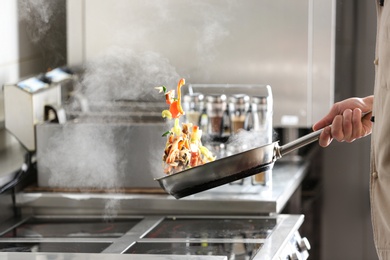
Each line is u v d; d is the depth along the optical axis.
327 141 2.54
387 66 2.34
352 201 4.34
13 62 3.71
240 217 3.18
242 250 2.71
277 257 2.66
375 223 2.44
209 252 2.69
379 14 2.45
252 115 3.43
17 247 2.81
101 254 2.46
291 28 3.82
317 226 4.33
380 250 2.42
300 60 3.83
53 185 3.36
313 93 3.85
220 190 3.32
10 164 3.43
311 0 3.80
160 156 3.31
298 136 4.30
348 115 2.54
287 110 3.86
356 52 4.32
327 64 3.83
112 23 3.82
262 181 3.38
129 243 2.82
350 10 4.30
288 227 3.02
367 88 4.32
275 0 3.79
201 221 3.14
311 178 4.33
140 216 3.24
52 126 3.33
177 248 2.74
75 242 2.86
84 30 3.84
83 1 3.83
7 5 3.65
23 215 3.31
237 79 3.82
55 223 3.18
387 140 2.33
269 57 3.82
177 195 2.51
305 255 3.06
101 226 3.11
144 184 3.33
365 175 4.32
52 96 3.59
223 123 3.46
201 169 2.45
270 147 2.46
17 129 3.39
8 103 3.38
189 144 2.77
